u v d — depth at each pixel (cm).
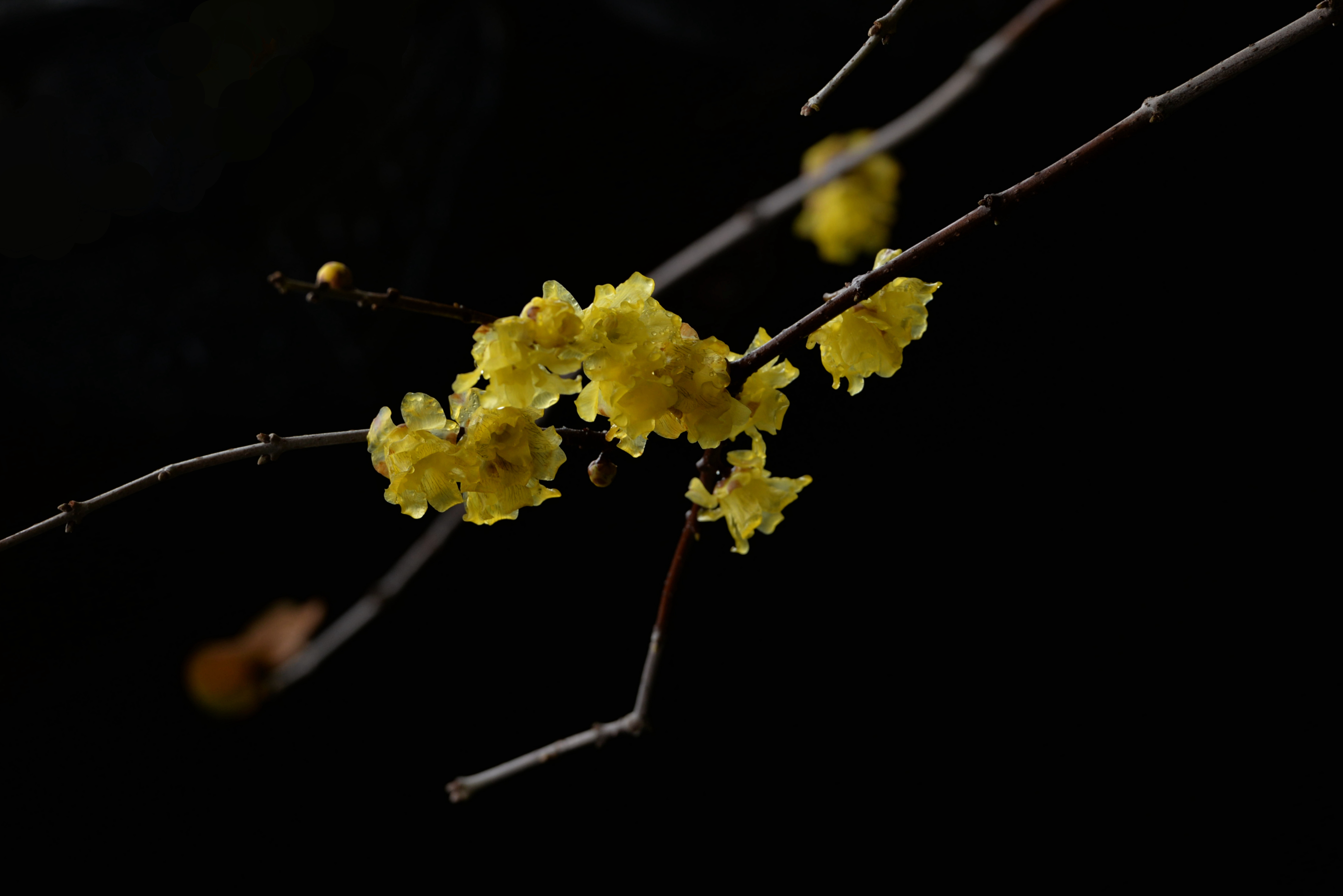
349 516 267
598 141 242
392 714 254
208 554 262
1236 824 239
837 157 164
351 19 218
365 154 232
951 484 281
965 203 275
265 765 247
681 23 231
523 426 104
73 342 243
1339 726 244
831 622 271
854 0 234
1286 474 268
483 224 240
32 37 212
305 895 233
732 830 249
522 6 230
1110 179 277
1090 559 273
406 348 250
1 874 226
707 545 275
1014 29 137
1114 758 250
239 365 250
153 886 229
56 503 256
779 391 105
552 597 267
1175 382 279
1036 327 285
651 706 260
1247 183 271
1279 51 105
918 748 258
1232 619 260
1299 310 272
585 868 244
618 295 103
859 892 241
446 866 241
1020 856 244
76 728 245
